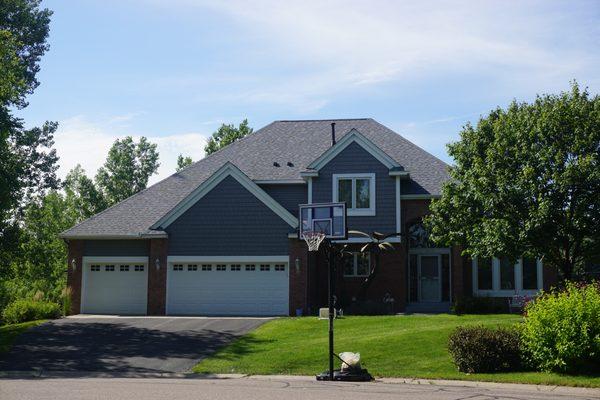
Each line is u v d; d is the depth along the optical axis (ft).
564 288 72.49
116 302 98.89
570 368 51.60
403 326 71.56
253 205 95.40
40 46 132.05
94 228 100.53
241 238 94.99
